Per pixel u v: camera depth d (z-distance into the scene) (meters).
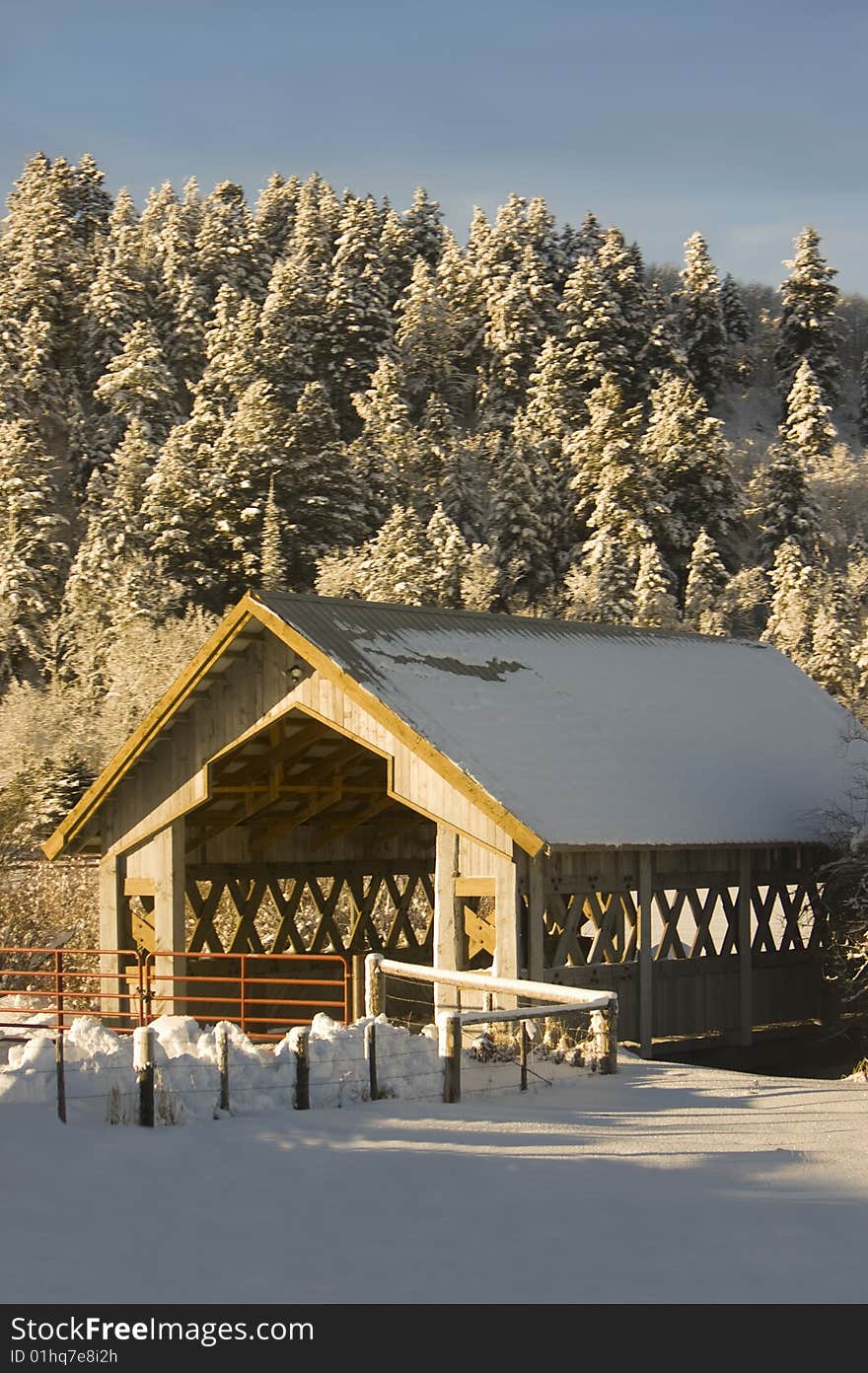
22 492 78.12
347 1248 9.11
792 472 89.31
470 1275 8.61
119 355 111.44
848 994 24.98
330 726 22.05
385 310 121.56
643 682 27.05
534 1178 10.98
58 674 65.88
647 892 22.16
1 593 73.19
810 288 132.50
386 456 92.81
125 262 121.81
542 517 87.00
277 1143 12.09
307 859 28.52
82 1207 9.88
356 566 67.88
